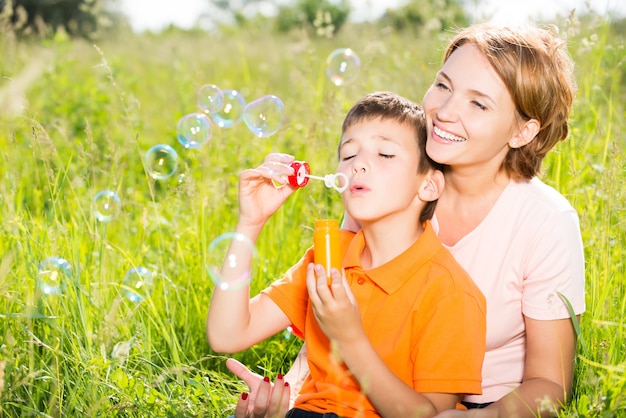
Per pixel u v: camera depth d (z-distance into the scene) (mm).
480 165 2285
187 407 2395
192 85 5469
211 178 4047
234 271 2242
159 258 3293
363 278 2158
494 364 2342
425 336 2025
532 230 2266
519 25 2348
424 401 1958
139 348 2674
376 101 2205
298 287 2326
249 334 2291
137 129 4816
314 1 13508
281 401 2115
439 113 2191
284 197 2256
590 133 3635
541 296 2240
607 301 2562
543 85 2234
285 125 4352
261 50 8375
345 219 2598
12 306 2684
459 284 2064
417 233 2227
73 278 2670
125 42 8836
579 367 2406
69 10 13297
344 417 2035
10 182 3260
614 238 2902
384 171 2107
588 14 3783
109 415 2312
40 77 5426
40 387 2424
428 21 5207
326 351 2189
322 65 4840
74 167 4098
